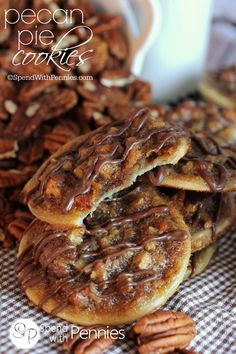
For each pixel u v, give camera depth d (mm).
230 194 339
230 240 350
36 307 299
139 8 427
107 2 415
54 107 371
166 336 276
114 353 280
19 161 365
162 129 299
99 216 302
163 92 472
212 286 317
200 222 317
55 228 297
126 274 286
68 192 289
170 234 294
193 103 435
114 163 290
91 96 377
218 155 322
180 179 298
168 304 301
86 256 292
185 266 291
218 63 533
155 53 451
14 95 377
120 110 376
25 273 304
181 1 433
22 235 321
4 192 353
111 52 404
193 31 455
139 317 284
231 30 567
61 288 290
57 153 316
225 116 426
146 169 290
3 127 368
